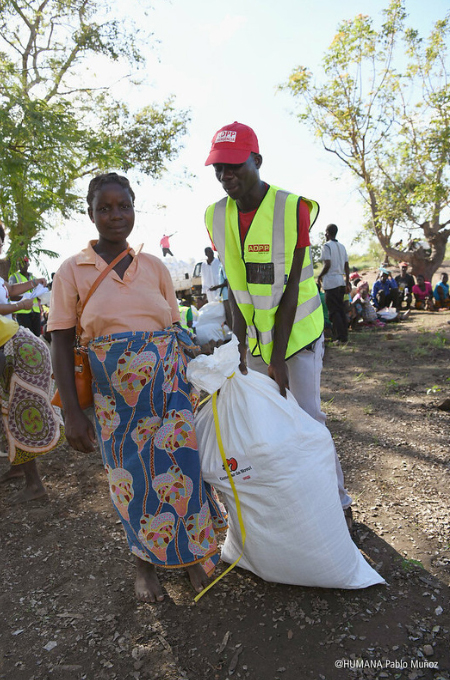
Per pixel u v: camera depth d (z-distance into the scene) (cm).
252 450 217
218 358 225
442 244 1620
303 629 214
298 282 248
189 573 244
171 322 233
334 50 1551
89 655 210
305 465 220
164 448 217
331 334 923
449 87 1476
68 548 286
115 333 214
